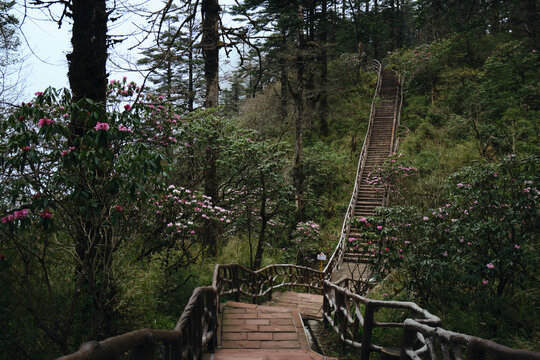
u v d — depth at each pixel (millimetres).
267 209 12172
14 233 3838
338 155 20531
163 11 5676
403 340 3176
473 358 2061
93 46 4734
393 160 14250
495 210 5875
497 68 17422
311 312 7969
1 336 3457
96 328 3895
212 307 5047
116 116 4141
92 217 3938
